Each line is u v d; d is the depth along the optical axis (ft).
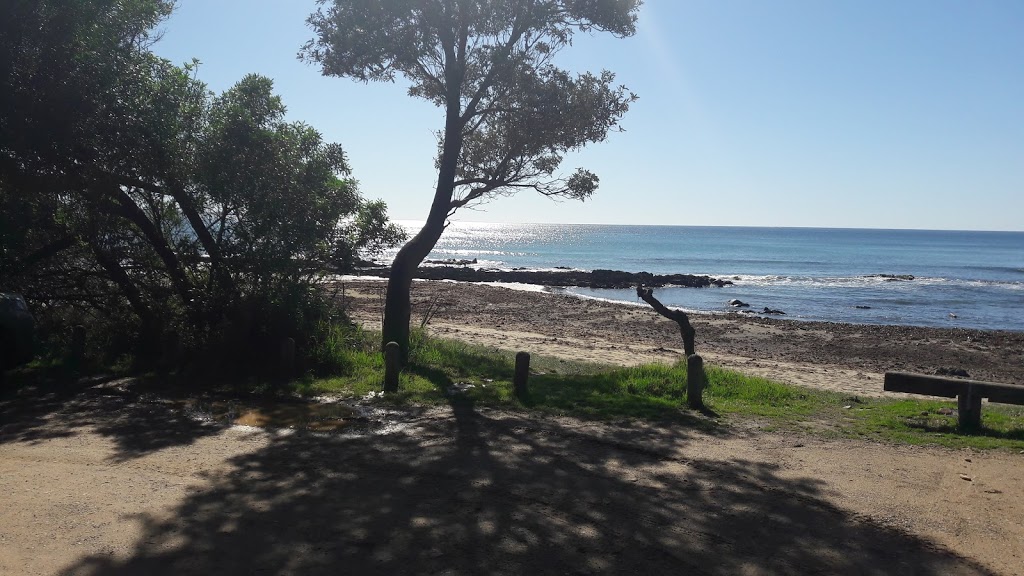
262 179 38.63
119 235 40.75
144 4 36.06
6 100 31.07
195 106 39.81
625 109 47.14
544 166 49.52
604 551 15.83
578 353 60.64
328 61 43.83
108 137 34.30
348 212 43.47
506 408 30.30
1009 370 65.92
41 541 16.03
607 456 23.24
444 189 45.39
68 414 28.60
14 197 36.11
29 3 31.22
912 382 28.81
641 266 244.83
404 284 43.73
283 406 30.42
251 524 17.17
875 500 19.24
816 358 70.18
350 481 20.47
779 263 266.16
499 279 173.17
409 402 31.30
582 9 43.73
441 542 16.20
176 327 38.60
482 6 42.57
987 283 183.11
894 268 244.22
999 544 16.46
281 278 39.11
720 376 39.01
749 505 18.78
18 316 35.19
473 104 45.03
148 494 19.22
